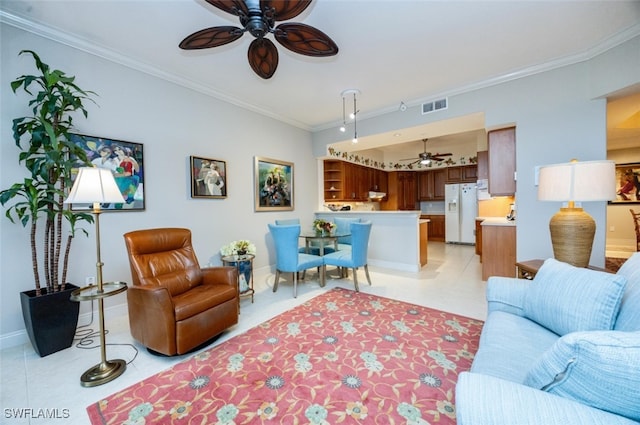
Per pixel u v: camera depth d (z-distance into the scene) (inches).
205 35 72.2
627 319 43.3
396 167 332.8
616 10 84.6
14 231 86.1
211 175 140.8
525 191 125.4
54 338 81.7
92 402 60.9
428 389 63.2
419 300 121.7
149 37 96.7
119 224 108.4
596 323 46.1
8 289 85.1
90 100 100.4
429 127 161.2
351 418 55.0
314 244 175.3
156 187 119.9
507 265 141.9
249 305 118.0
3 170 84.6
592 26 92.9
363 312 108.7
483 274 148.6
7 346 84.5
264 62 84.4
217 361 76.2
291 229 128.0
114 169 106.3
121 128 108.7
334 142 199.6
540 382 31.6
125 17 86.0
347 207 248.5
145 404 60.0
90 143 100.3
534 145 122.7
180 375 70.1
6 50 84.4
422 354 77.8
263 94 146.9
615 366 25.9
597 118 109.9
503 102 129.6
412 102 156.3
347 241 181.3
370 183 291.7
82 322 100.3
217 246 145.0
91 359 78.5
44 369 73.7
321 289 139.8
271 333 92.3
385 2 80.1
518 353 47.5
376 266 190.2
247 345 84.7
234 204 154.2
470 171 293.1
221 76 126.1
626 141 223.6
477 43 102.1
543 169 84.0
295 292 128.3
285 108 168.2
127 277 110.0
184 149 130.2
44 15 84.7
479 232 225.3
